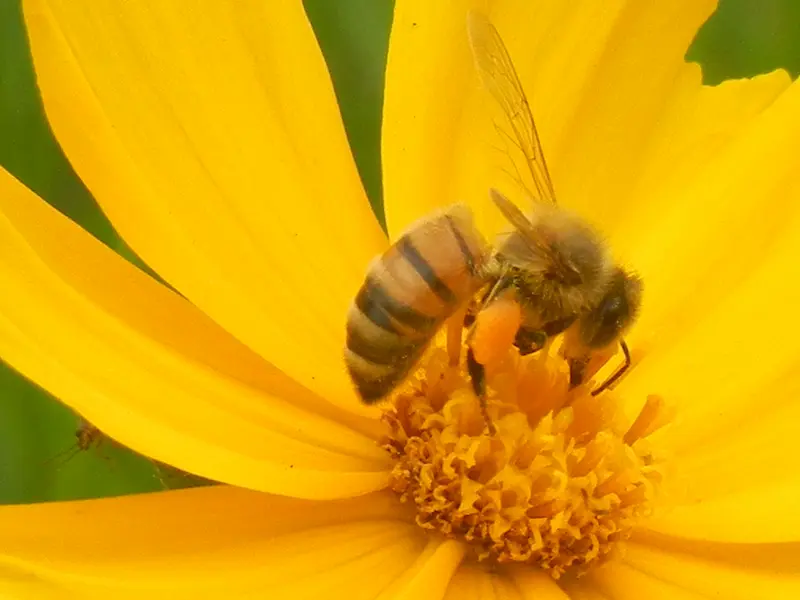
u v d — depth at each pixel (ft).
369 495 0.29
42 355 0.25
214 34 0.29
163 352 0.28
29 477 0.31
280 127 0.30
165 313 0.28
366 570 0.28
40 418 0.31
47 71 0.28
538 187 0.30
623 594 0.29
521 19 0.31
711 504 0.30
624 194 0.32
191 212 0.29
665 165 0.32
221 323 0.28
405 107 0.31
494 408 0.29
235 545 0.27
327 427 0.29
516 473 0.29
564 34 0.32
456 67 0.31
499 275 0.29
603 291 0.29
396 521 0.29
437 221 0.29
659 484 0.30
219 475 0.26
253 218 0.29
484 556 0.29
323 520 0.29
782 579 0.29
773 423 0.31
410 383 0.30
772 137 0.32
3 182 0.27
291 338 0.29
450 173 0.31
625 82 0.32
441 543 0.29
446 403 0.29
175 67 0.29
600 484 0.29
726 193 0.32
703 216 0.32
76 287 0.27
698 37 0.35
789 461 0.30
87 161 0.28
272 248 0.29
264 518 0.28
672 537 0.30
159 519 0.27
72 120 0.28
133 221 0.28
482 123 0.31
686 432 0.31
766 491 0.30
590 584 0.29
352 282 0.30
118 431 0.25
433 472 0.29
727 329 0.32
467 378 0.30
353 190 0.30
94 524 0.27
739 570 0.29
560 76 0.32
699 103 0.32
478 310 0.29
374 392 0.29
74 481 0.31
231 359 0.29
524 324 0.30
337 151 0.30
